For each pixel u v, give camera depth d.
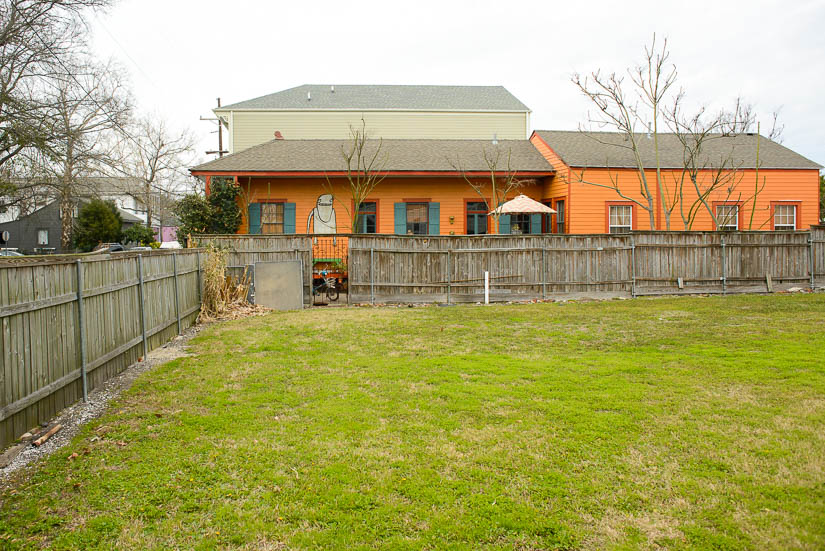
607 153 20.41
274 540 3.25
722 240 15.41
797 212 20.19
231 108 26.58
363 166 19.30
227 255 13.82
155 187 49.28
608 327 9.98
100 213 38.28
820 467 4.05
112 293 6.76
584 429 4.85
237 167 18.83
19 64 18.14
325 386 6.25
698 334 9.14
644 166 19.45
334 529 3.35
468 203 20.12
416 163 19.92
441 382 6.36
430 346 8.45
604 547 3.14
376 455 4.36
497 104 28.44
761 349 7.93
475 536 3.26
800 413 5.18
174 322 9.59
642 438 4.64
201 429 4.95
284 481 3.94
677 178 19.73
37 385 4.91
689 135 22.23
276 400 5.77
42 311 5.02
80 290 5.74
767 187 20.06
